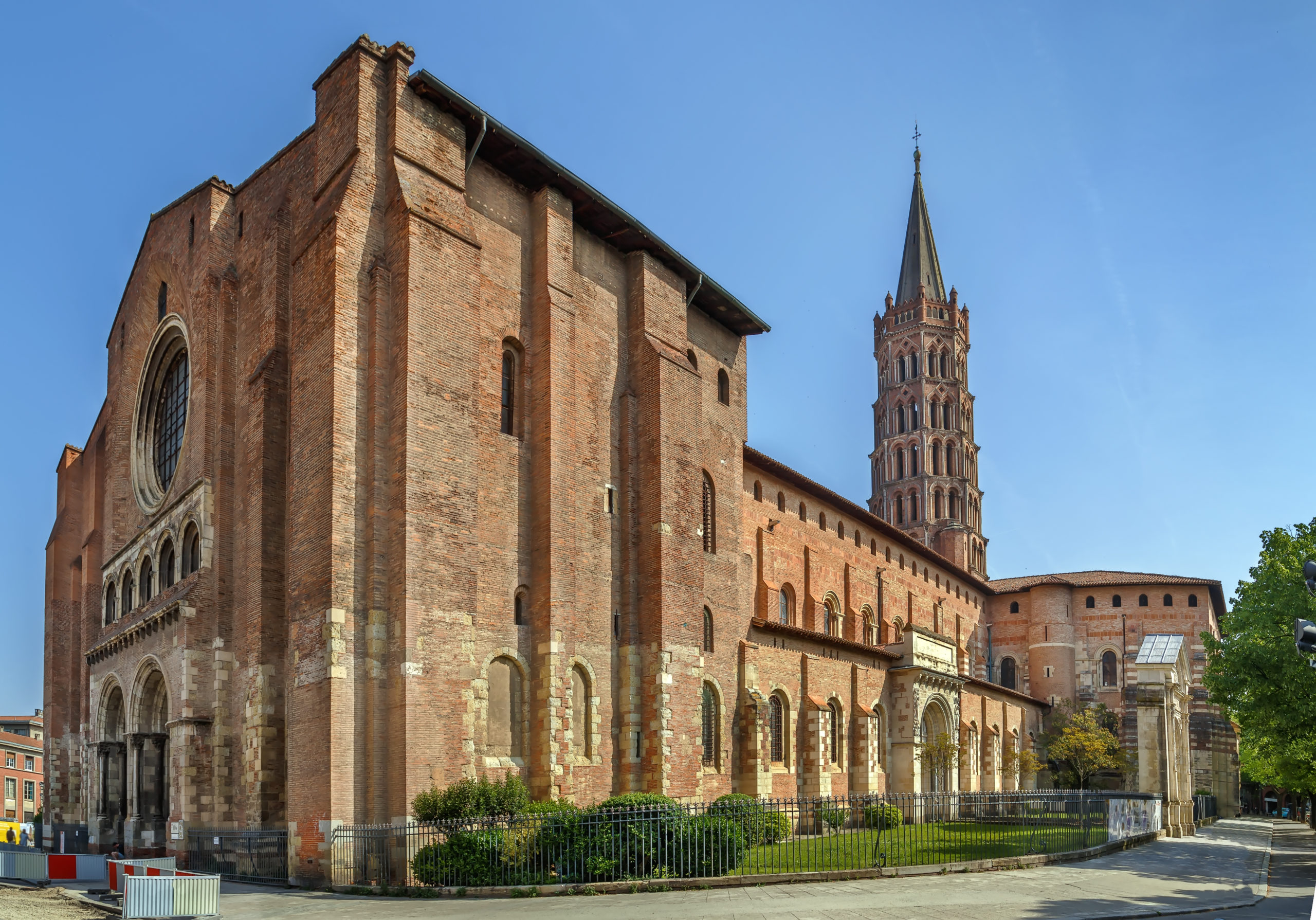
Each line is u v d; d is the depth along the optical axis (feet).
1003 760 248.73
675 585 125.59
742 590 152.35
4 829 217.56
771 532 175.42
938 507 327.06
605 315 129.08
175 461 139.33
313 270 103.45
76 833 155.74
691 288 143.84
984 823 135.33
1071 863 101.45
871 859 91.09
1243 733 184.24
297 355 104.12
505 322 114.42
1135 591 306.35
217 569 114.83
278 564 109.40
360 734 92.27
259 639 106.22
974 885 78.64
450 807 88.02
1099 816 121.60
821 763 154.81
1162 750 165.07
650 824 79.41
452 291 104.53
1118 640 303.68
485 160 115.96
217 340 121.49
